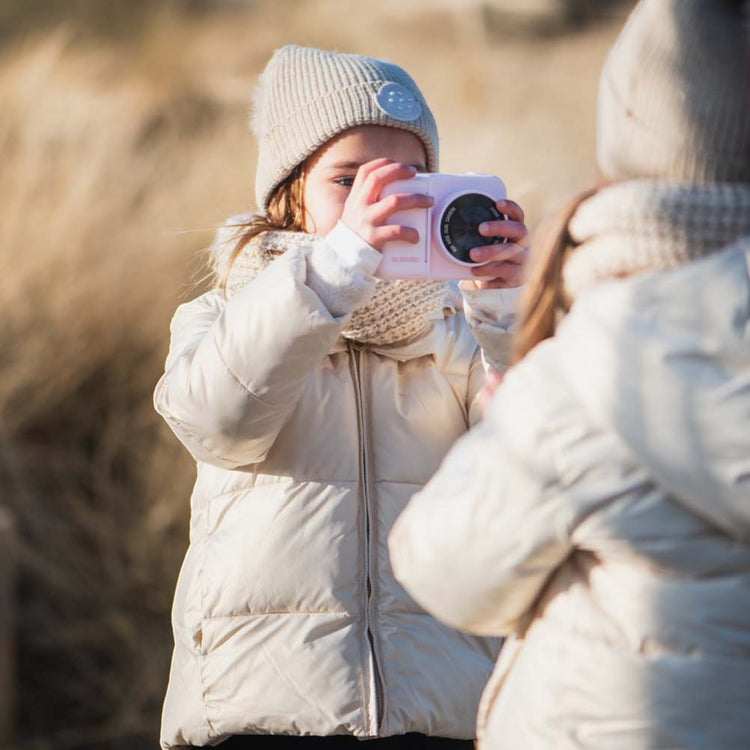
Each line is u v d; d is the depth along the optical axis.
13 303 13.55
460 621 4.20
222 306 6.27
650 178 4.09
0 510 11.86
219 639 5.61
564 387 3.83
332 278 5.32
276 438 5.75
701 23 4.00
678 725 3.75
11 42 23.34
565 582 4.02
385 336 5.88
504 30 30.66
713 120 3.98
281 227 6.30
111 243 14.38
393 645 5.52
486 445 4.01
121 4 26.48
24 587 11.98
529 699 4.02
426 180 5.50
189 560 5.96
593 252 4.05
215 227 6.57
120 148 17.38
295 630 5.51
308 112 6.10
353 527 5.63
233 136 19.00
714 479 3.64
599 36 30.47
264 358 5.29
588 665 3.87
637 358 3.72
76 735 11.43
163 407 5.70
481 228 5.46
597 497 3.78
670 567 3.76
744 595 3.73
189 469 12.67
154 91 21.17
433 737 5.77
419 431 5.89
